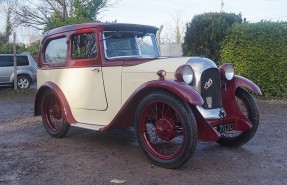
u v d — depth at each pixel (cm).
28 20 2550
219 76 494
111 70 520
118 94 515
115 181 405
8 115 886
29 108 1005
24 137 630
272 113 836
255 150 520
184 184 393
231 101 511
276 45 1055
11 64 1562
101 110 544
